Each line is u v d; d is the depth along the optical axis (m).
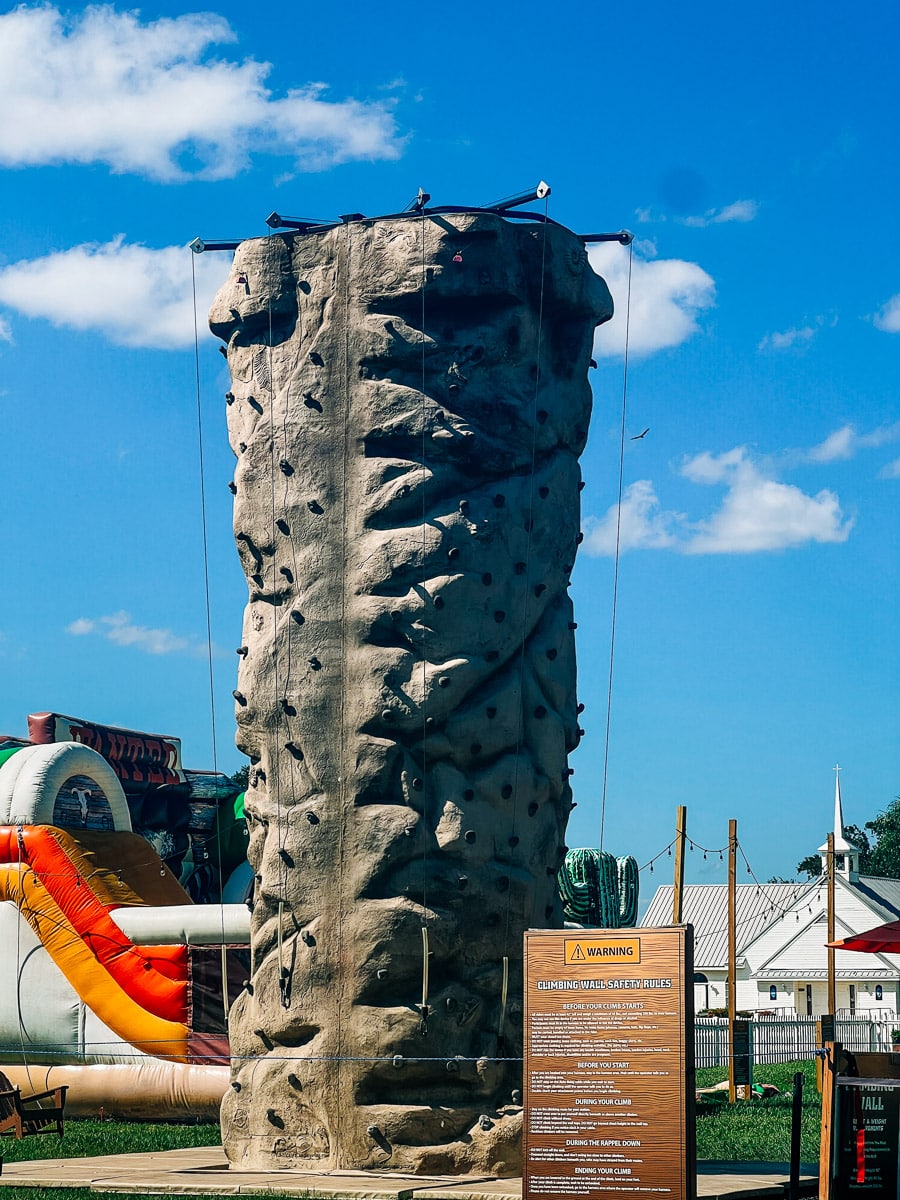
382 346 20.00
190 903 30.45
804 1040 49.59
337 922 19.22
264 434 20.62
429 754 19.36
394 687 19.39
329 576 19.95
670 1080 13.80
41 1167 19.52
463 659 19.39
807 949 78.31
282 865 19.69
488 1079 18.66
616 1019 14.09
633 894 33.50
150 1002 27.08
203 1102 26.22
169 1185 17.42
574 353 21.09
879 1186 14.73
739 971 80.44
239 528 20.69
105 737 36.78
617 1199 13.76
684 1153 13.62
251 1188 17.09
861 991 76.88
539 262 20.50
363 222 20.45
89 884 28.22
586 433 21.36
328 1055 18.92
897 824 119.44
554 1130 14.05
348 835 19.38
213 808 40.31
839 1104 14.62
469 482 19.94
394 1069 18.55
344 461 20.11
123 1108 26.84
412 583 19.56
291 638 20.03
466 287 19.94
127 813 31.33
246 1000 20.09
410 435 19.80
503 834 19.45
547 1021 14.29
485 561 19.64
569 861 32.94
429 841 19.17
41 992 27.75
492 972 19.09
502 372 20.20
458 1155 18.25
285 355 20.70
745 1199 16.44
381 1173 18.28
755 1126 26.02
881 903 78.31
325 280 20.52
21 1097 26.58
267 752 20.16
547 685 20.23
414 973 18.92
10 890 28.33
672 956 14.01
